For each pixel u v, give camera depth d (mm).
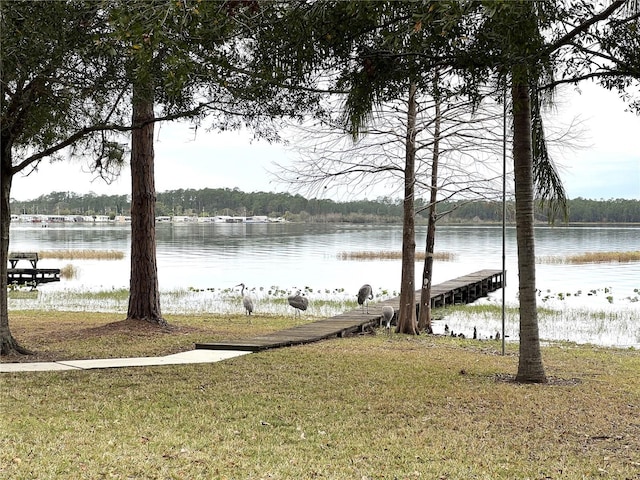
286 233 98312
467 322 19281
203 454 6105
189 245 63688
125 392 8422
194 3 6707
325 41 7879
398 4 6820
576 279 32219
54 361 10719
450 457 6227
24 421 6949
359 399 8242
